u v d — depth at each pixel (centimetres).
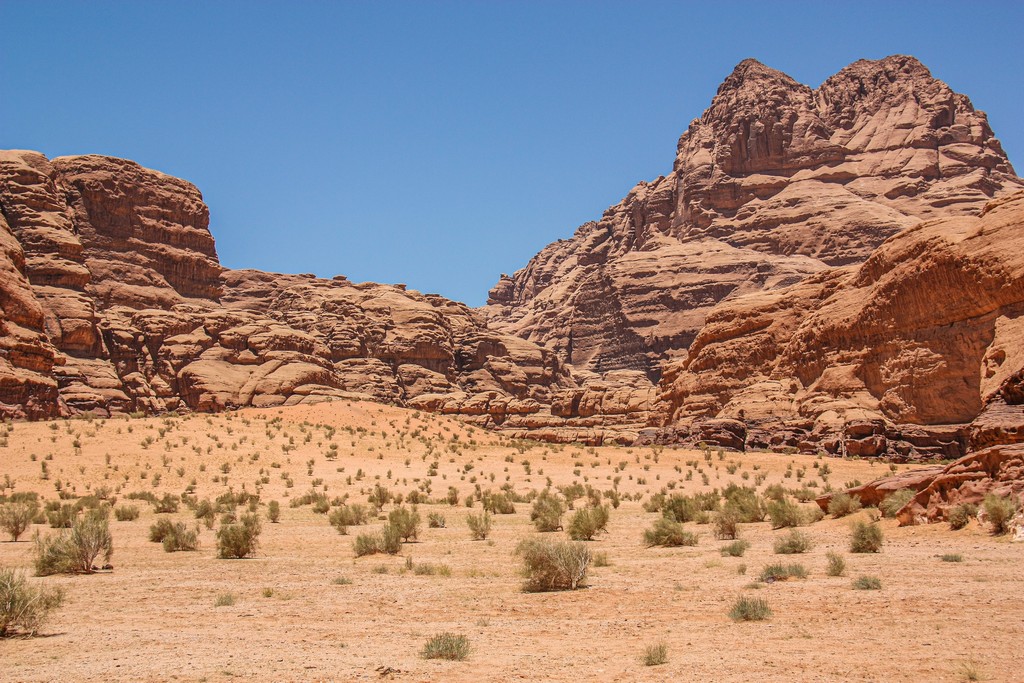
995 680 1024
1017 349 6162
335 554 2728
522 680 1088
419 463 6719
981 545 2331
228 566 2441
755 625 1443
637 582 1998
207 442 6706
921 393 7669
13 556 2677
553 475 6353
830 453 7681
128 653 1288
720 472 6500
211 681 1094
